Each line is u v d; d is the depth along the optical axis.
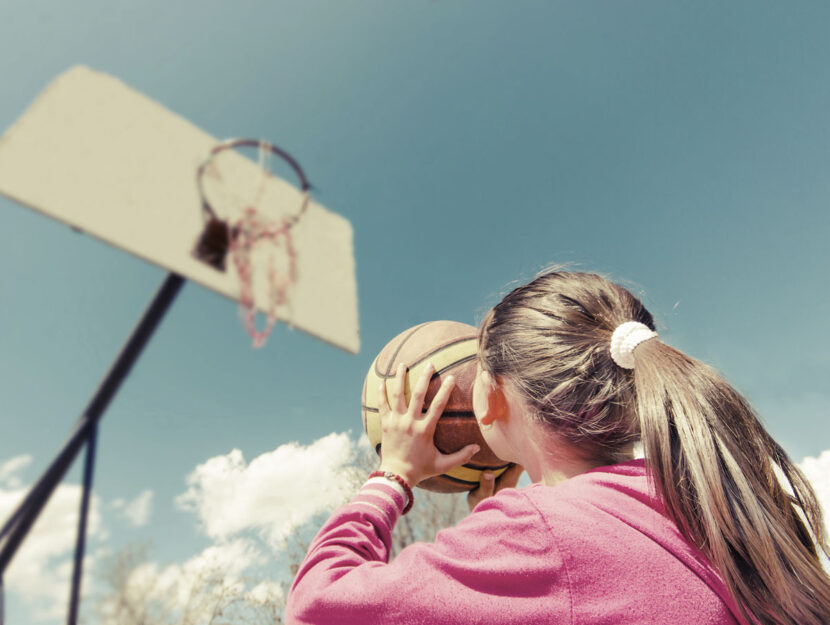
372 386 1.83
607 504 0.95
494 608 0.87
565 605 0.85
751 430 0.99
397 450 1.45
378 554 1.19
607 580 0.86
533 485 1.04
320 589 1.01
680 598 0.85
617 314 1.17
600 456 1.10
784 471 1.02
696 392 0.98
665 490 0.93
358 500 1.32
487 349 1.25
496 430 1.25
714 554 0.88
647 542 0.90
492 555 0.93
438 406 1.50
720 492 0.88
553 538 0.90
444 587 0.91
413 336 1.80
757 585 0.86
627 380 1.08
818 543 0.99
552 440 1.11
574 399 1.06
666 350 1.05
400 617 0.90
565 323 1.15
